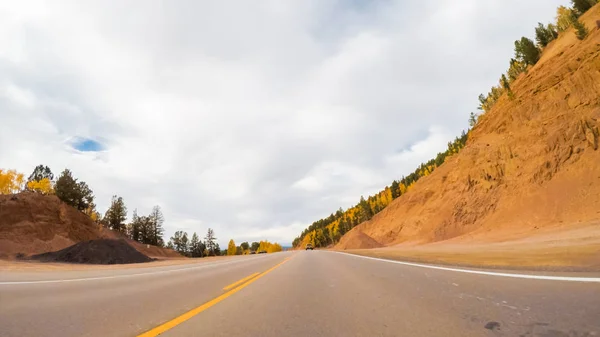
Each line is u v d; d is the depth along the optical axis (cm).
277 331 372
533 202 3306
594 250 885
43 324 426
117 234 8131
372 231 8331
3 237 4947
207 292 735
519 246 1694
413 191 7525
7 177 8219
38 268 1989
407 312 430
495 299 460
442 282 681
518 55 7562
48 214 5981
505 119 4966
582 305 380
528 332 299
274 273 1238
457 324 351
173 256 8762
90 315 482
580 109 3541
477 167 4759
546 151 3591
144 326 411
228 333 370
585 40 4366
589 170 2956
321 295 639
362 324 385
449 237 4297
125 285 900
